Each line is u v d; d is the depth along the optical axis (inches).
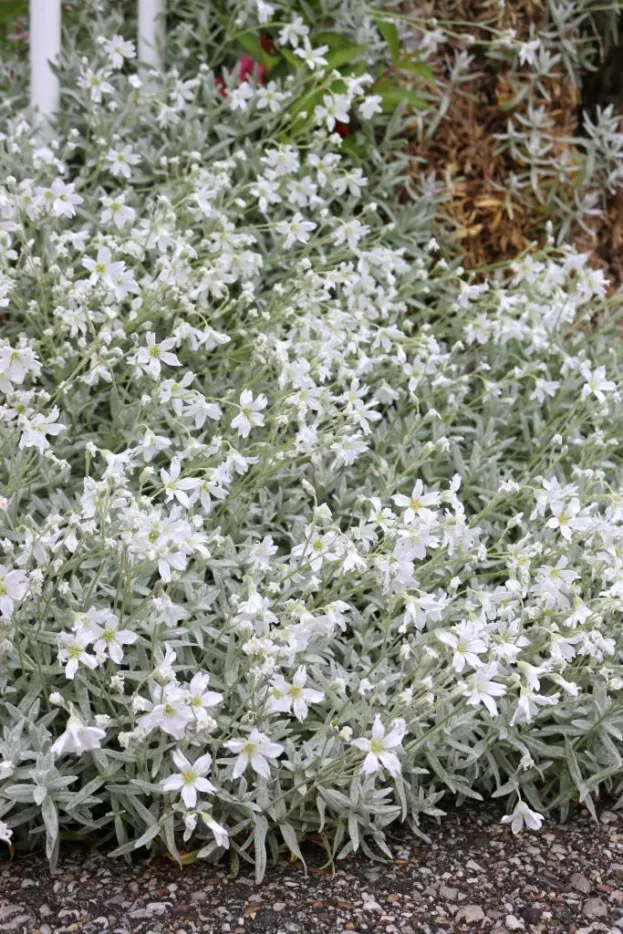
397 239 46.8
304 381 38.9
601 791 38.1
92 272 39.8
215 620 37.2
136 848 34.9
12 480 37.0
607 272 50.3
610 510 38.4
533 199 48.9
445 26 48.3
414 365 41.8
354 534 36.8
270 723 35.4
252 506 39.1
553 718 37.7
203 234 44.4
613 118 49.5
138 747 34.2
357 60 47.3
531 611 36.5
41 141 45.1
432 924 34.0
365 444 39.0
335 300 43.5
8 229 40.0
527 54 46.6
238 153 43.9
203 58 47.2
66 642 33.6
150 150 45.1
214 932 33.5
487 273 48.3
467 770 37.0
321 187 46.1
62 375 40.1
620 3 50.1
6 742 34.4
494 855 35.9
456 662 34.4
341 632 38.3
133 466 38.1
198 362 42.1
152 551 34.2
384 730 34.7
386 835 36.3
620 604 36.5
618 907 34.6
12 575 33.4
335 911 34.1
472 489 41.2
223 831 32.9
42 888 34.3
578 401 41.6
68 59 46.4
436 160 48.1
